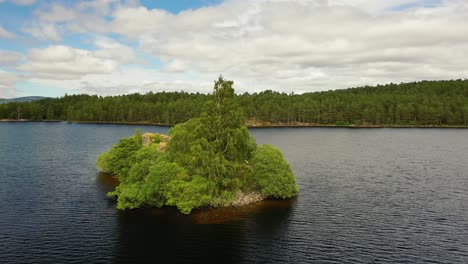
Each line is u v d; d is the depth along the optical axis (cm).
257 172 6681
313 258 4222
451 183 8100
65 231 4978
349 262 4122
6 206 6069
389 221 5488
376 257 4247
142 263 4066
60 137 18625
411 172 9488
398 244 4619
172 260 4150
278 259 4197
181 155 6278
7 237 4738
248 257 4244
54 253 4284
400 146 15488
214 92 6378
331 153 13188
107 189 7319
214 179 6016
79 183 7831
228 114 6272
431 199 6731
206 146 6012
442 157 12219
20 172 8969
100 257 4197
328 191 7344
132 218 5528
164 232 4975
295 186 7012
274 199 6650
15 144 15012
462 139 18562
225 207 6084
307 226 5262
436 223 5397
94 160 11131
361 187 7700
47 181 7988
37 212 5775
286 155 12625
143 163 6294
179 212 5812
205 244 4594
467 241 4703
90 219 5469
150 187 5894
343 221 5494
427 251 4403
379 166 10425
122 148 7650
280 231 5059
